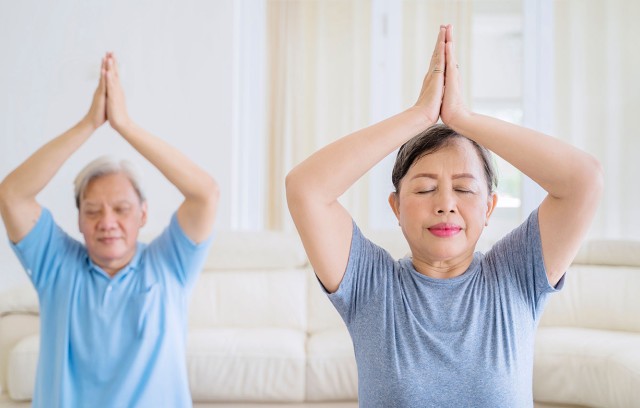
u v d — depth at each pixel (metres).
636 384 1.66
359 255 0.96
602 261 2.38
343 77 3.73
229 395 2.03
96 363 1.36
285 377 2.03
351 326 0.97
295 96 3.75
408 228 0.94
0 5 3.45
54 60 3.46
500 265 0.96
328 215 0.93
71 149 1.39
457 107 0.94
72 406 1.34
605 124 3.55
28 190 1.39
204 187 1.42
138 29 3.47
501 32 3.59
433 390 0.88
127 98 3.44
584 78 3.56
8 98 3.44
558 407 1.93
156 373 1.37
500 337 0.91
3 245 3.21
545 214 0.93
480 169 0.95
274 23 3.75
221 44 3.48
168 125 3.45
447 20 3.61
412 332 0.91
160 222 3.35
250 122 3.66
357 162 0.90
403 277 0.96
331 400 2.05
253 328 2.40
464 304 0.93
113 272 1.47
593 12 3.56
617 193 3.54
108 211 1.43
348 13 3.73
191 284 1.52
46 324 1.42
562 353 1.93
